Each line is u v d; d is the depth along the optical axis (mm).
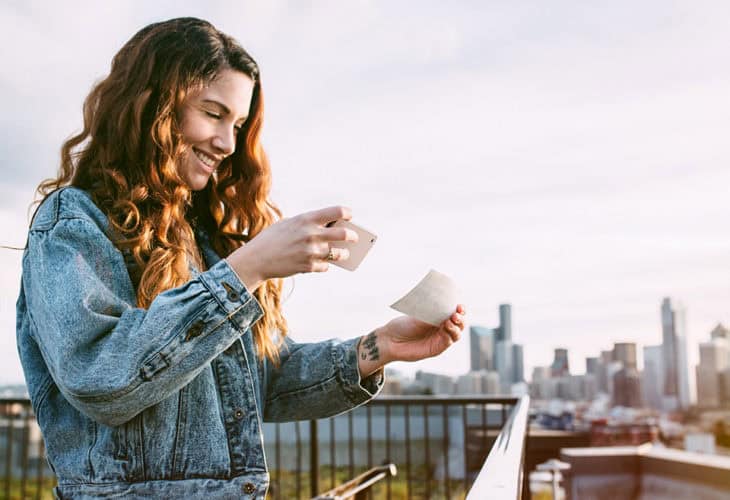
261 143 1515
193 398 1054
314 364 1427
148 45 1181
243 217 1517
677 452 5793
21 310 1100
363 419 7855
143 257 1104
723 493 4883
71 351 890
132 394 889
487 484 879
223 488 1040
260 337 1305
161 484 1010
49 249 977
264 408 1425
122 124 1147
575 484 5941
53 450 1022
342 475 6562
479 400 5273
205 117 1199
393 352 1411
